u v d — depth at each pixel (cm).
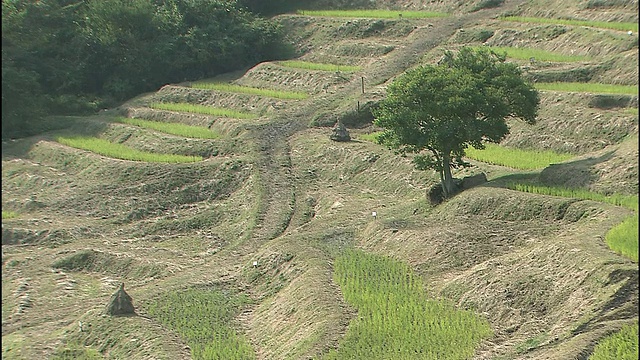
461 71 3869
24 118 6391
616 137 4319
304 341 2798
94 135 6244
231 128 5809
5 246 4453
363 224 4044
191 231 4581
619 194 3403
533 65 5431
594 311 2566
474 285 2989
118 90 7181
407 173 4634
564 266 2825
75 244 4444
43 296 3809
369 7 8069
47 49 7200
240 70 7531
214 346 2992
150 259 4112
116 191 4997
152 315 3341
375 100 5753
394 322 2841
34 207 4931
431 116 3831
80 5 7450
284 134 5631
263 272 3672
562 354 2389
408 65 6406
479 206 3625
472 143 3841
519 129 4794
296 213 4525
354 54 7031
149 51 7300
